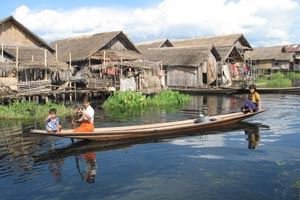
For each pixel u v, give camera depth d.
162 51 45.00
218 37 56.28
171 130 15.67
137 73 34.47
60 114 22.42
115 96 28.92
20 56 30.00
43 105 24.55
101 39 37.97
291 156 12.07
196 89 38.81
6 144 14.66
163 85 37.28
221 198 8.68
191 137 15.29
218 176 10.20
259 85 47.94
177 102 30.08
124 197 8.89
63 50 41.12
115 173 10.67
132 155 12.59
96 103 30.08
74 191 9.33
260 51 70.44
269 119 19.80
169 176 10.31
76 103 29.50
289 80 53.22
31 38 33.59
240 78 46.59
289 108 24.86
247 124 18.14
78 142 14.57
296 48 67.88
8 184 9.89
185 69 42.28
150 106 27.95
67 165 11.58
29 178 10.37
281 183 9.51
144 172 10.72
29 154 13.02
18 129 17.91
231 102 30.41
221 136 15.43
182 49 43.53
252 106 18.41
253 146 13.58
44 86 28.53
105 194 9.10
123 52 38.75
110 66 33.28
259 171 10.52
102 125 19.22
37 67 28.59
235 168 10.88
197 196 8.84
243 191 9.05
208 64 42.03
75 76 38.31
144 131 14.94
